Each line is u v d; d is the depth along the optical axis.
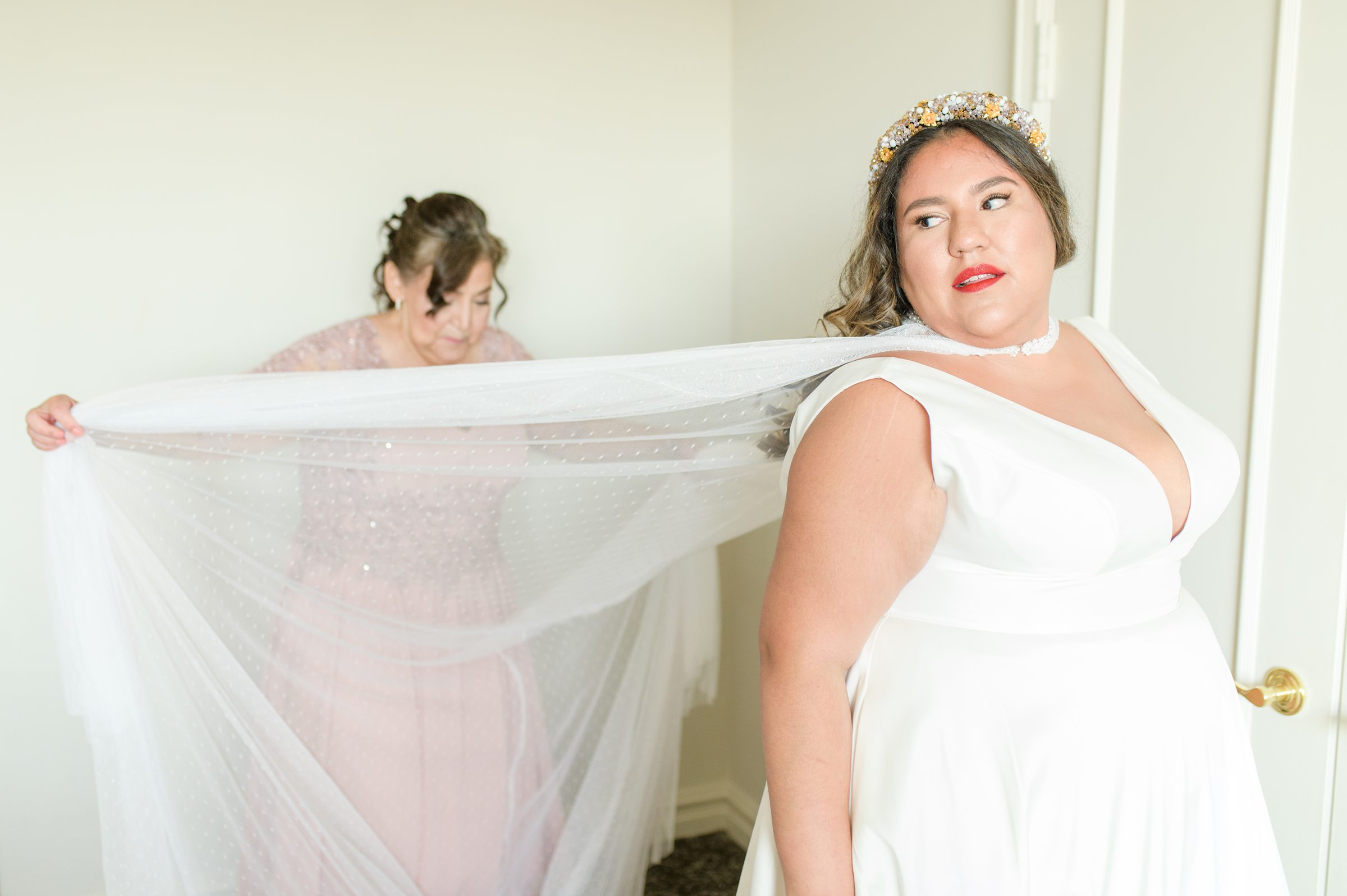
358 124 2.44
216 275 2.35
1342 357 1.27
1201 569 1.49
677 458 1.32
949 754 0.92
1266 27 1.35
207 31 2.29
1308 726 1.33
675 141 2.76
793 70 2.49
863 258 1.15
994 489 0.90
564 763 1.71
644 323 2.78
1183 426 1.04
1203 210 1.46
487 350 2.17
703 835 2.82
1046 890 0.90
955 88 1.95
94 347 2.27
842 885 0.94
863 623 0.93
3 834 2.26
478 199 2.57
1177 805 0.94
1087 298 1.67
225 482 1.27
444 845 1.53
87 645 1.21
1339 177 1.26
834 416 0.94
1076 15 1.66
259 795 1.30
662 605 1.80
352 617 1.40
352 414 1.23
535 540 1.46
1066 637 0.95
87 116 2.22
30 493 2.24
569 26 2.61
